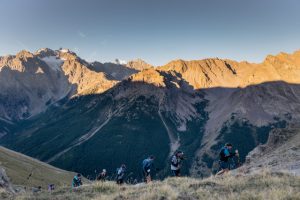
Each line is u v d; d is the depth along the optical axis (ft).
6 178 100.42
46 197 75.20
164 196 60.59
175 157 91.15
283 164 132.46
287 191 55.06
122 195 66.80
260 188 61.21
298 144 222.48
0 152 446.19
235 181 67.62
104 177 103.55
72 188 84.02
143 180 96.32
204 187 66.54
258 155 372.79
